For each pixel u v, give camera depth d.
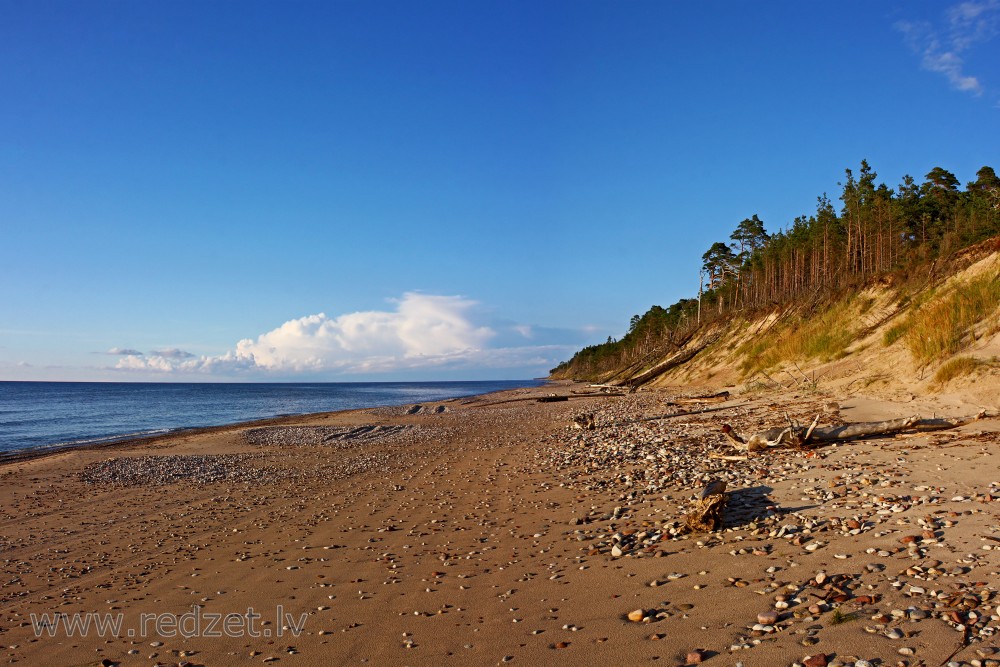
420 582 7.83
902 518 7.53
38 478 19.17
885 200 50.78
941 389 16.72
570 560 8.00
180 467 20.62
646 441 18.06
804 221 67.38
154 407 74.50
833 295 36.94
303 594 7.79
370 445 25.88
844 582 5.79
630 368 67.44
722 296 79.50
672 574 6.81
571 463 15.88
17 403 88.00
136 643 6.60
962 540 6.45
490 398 62.47
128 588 8.73
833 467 11.01
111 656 6.32
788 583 6.00
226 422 48.44
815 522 7.88
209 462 21.59
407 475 17.38
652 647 5.02
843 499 8.80
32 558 10.67
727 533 8.09
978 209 44.47
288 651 6.01
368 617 6.74
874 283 31.73
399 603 7.10
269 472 19.39
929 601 5.11
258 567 9.25
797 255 59.34
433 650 5.61
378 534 10.74
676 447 16.27
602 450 17.39
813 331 31.89
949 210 54.53
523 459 17.97
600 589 6.71
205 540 11.29
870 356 23.75
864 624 4.85
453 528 10.65
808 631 4.88
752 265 72.62
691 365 52.34
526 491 13.08
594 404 39.16
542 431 26.08
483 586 7.39
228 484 17.53
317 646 6.05
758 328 45.50
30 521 13.60
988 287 19.83
